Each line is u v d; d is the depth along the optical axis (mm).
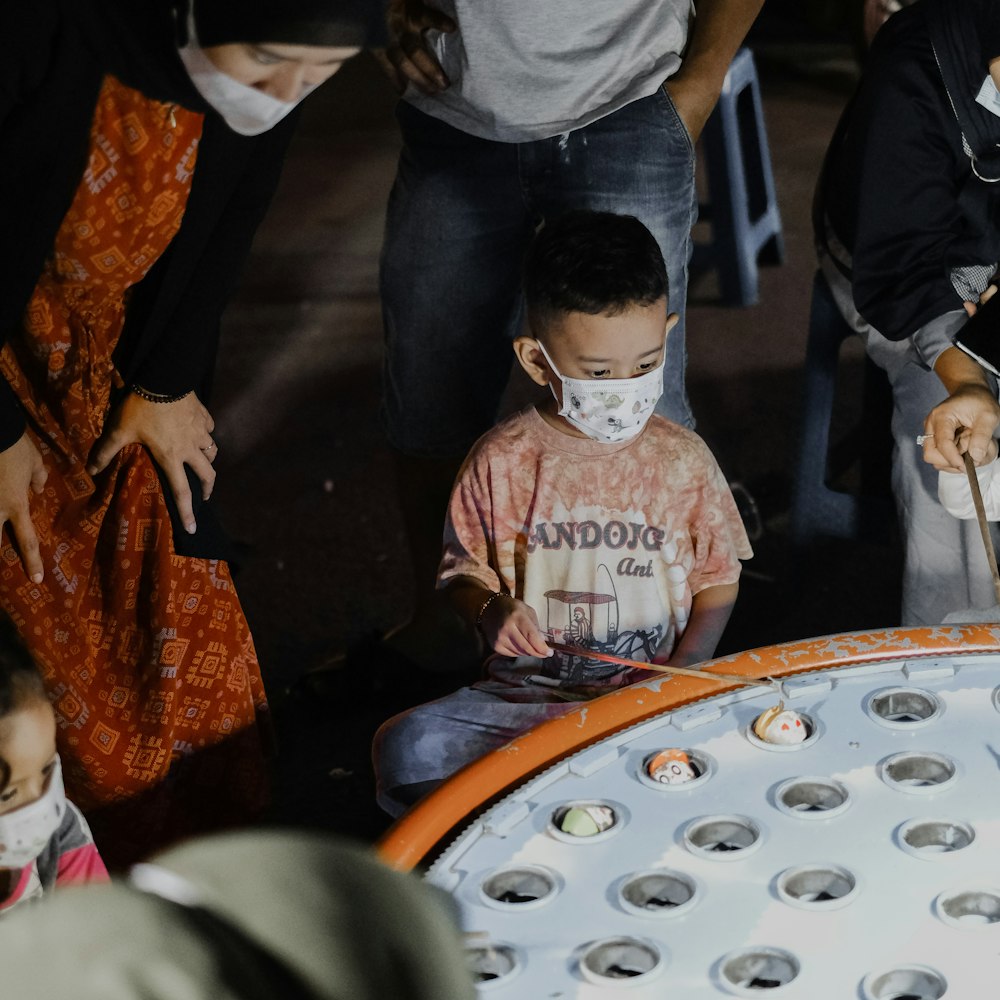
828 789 1186
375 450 3607
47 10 1434
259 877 557
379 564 3084
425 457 2467
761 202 4598
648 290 1727
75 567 1781
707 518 1889
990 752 1223
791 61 7234
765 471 3350
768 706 1310
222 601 1921
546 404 1905
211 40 1317
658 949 1007
